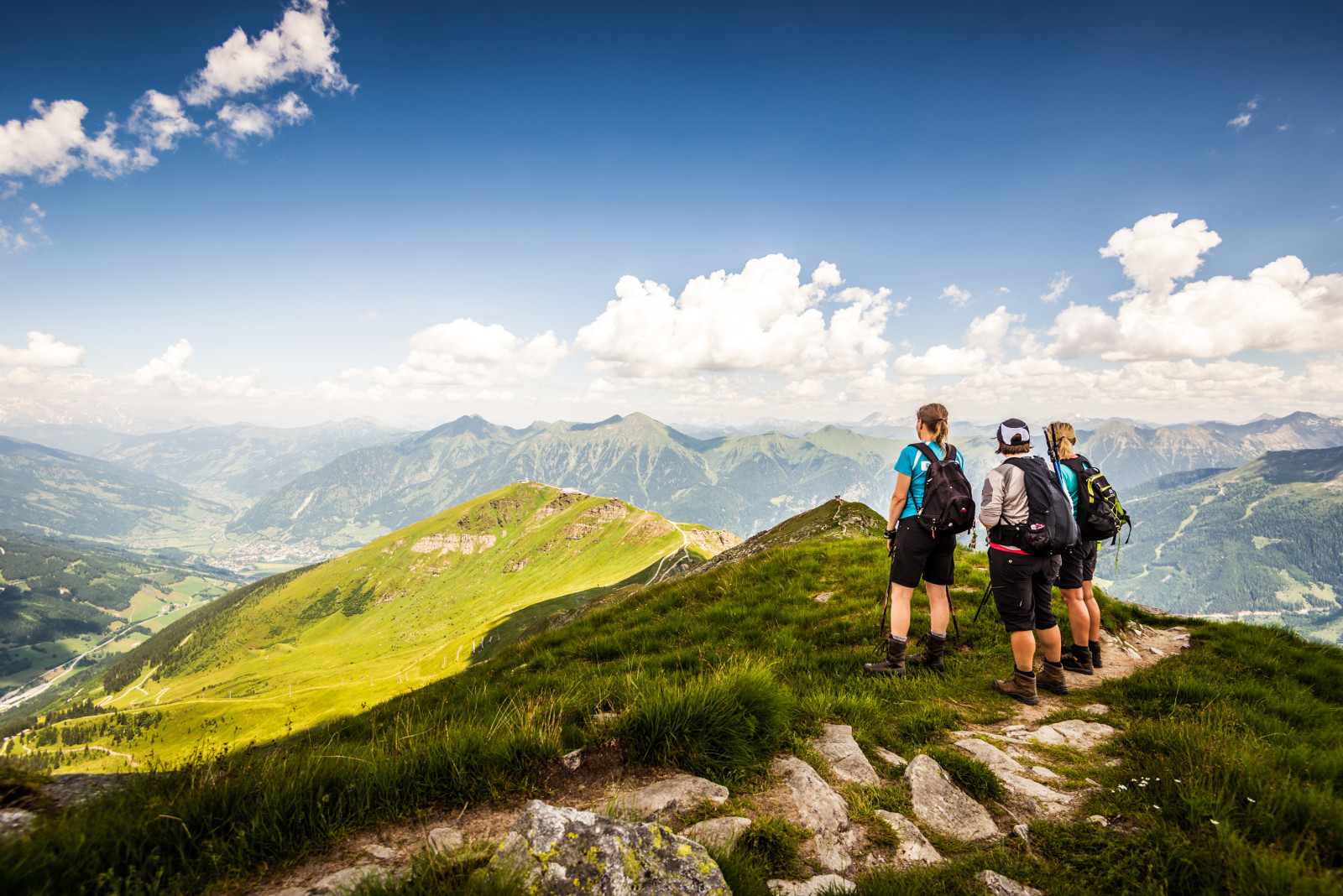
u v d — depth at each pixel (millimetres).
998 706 7340
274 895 3156
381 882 3074
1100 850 3887
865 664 8461
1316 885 3193
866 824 4273
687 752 4797
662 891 3057
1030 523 7246
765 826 3914
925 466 8156
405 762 4289
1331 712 6742
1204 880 3473
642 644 12094
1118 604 12242
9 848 3131
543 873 3027
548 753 4691
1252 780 4227
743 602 13594
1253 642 9836
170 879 3303
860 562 15078
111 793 3846
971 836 4227
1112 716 6812
